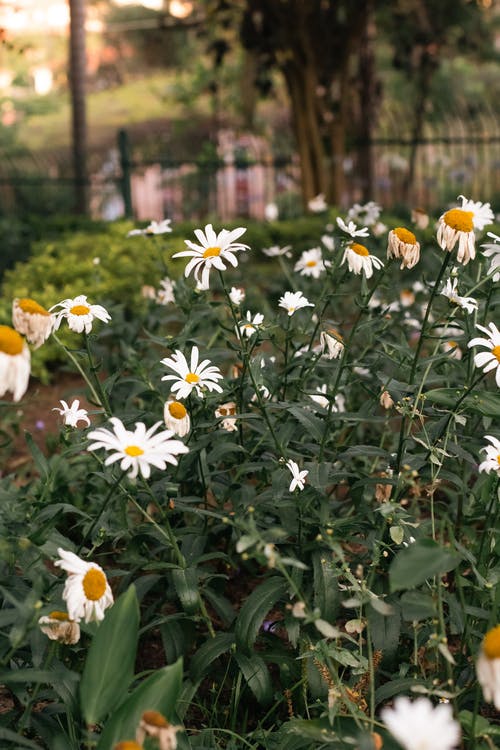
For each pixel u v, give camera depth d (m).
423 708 1.40
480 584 2.37
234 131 19.45
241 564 3.33
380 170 16.84
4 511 2.19
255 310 4.74
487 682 1.64
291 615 2.40
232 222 10.92
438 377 2.63
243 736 2.44
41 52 34.66
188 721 2.60
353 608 2.62
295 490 2.56
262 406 2.55
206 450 2.99
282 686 2.61
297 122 13.78
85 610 1.91
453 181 16.22
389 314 3.53
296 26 13.17
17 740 1.86
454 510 3.27
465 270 3.01
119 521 2.72
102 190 16.55
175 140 21.52
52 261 6.99
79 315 2.60
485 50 18.92
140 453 1.96
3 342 1.77
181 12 21.14
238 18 14.72
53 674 1.87
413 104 21.09
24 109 30.55
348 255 2.74
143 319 4.67
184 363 2.63
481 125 15.19
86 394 3.72
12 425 4.76
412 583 1.78
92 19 33.38
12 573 2.16
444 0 15.60
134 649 1.88
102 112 31.00
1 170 17.73
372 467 3.25
